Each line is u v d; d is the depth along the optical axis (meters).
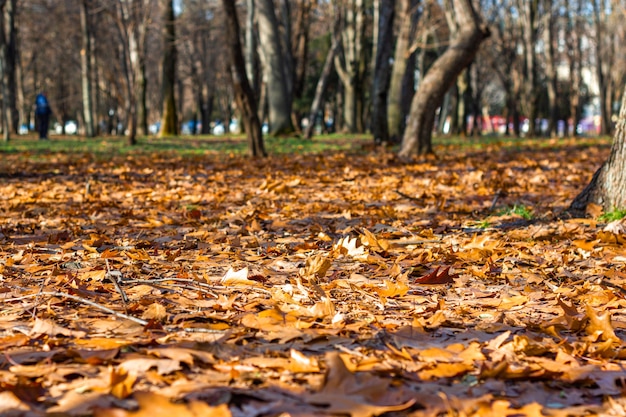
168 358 2.74
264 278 4.46
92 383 2.51
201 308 3.78
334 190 10.40
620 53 57.09
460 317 3.70
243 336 3.17
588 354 3.08
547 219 6.83
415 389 2.58
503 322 3.59
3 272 4.65
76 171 13.57
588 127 88.50
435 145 22.30
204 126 60.47
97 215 7.80
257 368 2.73
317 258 4.55
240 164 14.94
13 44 34.69
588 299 4.06
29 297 3.88
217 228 6.83
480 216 7.38
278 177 12.30
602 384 2.69
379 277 4.68
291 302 3.82
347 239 5.28
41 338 3.10
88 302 3.64
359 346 3.07
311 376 2.65
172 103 38.84
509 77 46.25
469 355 2.95
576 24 53.06
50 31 49.22
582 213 6.90
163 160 16.39
